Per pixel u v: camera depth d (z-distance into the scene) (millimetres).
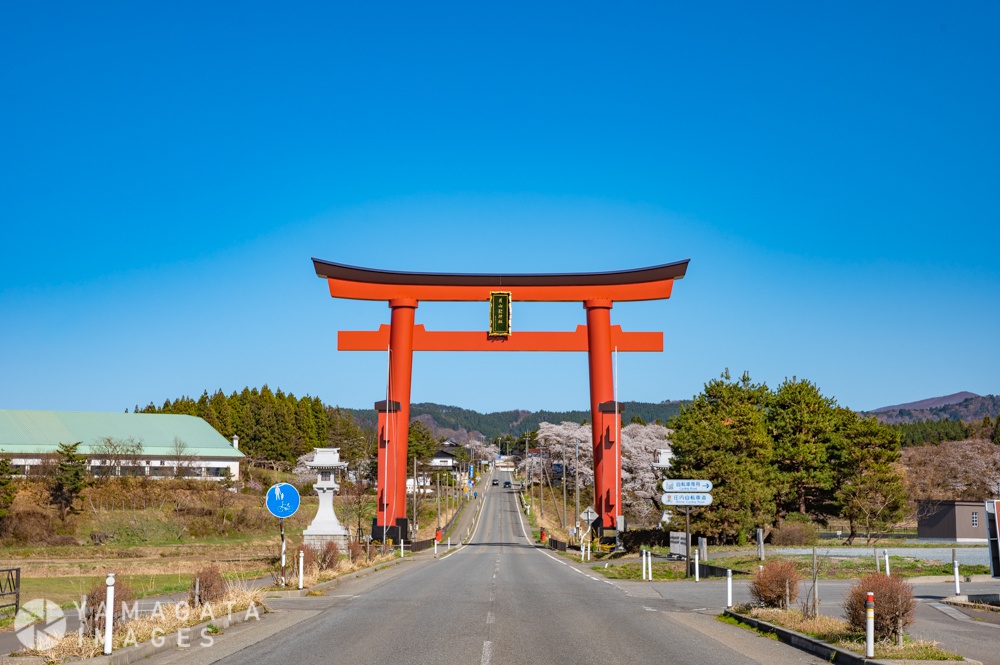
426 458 142250
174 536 75250
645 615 18953
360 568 34625
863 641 13500
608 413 63844
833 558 37969
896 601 13867
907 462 89875
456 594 23922
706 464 47188
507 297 65062
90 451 95125
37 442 95500
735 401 54594
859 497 50438
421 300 65062
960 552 41031
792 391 54625
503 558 50531
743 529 46250
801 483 53594
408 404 64188
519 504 139500
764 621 16578
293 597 22781
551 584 28688
